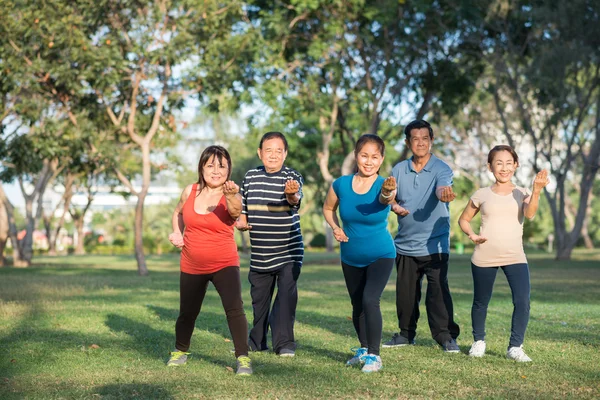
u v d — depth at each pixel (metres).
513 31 24.97
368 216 5.64
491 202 6.05
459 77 24.41
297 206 6.09
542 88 24.16
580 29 23.06
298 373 5.28
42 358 5.82
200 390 4.68
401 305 6.55
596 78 25.31
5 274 19.77
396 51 23.44
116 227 60.56
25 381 4.96
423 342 6.84
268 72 22.64
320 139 34.56
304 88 23.86
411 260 6.46
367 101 23.45
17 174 22.75
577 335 7.17
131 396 4.52
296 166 36.25
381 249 5.65
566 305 10.28
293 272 6.32
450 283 14.98
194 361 5.77
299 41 23.83
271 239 6.29
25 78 18.03
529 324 8.02
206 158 5.36
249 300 10.99
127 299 11.23
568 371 5.32
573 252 40.06
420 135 6.37
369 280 5.63
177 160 28.64
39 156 21.64
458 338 7.04
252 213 6.32
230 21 19.95
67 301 10.69
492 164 6.11
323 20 22.77
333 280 16.48
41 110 19.47
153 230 55.44
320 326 7.89
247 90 21.86
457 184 37.00
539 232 52.53
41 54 19.02
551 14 22.78
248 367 5.27
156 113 20.12
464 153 37.34
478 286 6.06
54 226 65.94
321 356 6.06
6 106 22.06
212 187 5.40
